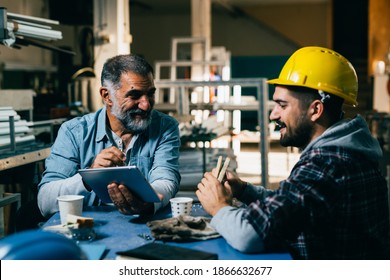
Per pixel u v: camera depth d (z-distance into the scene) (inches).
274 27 626.2
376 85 384.2
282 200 57.8
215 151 185.0
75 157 90.7
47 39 127.4
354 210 59.1
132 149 91.2
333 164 58.7
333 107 64.1
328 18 603.8
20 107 126.3
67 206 71.6
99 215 77.7
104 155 77.4
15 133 112.9
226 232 60.3
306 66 64.5
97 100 182.4
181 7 597.6
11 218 109.0
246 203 77.6
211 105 196.9
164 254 54.2
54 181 84.6
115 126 91.2
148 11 626.2
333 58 65.2
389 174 182.9
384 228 64.2
